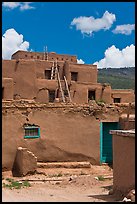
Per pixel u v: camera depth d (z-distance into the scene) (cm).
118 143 1088
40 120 1778
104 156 1870
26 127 1745
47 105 1800
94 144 1853
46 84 2772
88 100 2955
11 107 1728
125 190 1028
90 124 1858
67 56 3553
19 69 2691
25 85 2694
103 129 1884
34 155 1706
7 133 1705
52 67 2984
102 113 1880
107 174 1653
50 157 1778
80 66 3141
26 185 1371
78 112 1845
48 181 1488
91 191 1223
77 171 1700
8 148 1698
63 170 1698
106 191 1218
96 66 3225
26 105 1762
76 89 2880
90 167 1778
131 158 995
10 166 1694
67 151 1808
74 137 1827
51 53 3466
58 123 1808
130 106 1867
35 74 2738
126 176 1027
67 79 3023
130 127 1792
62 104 1838
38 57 3394
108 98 3014
